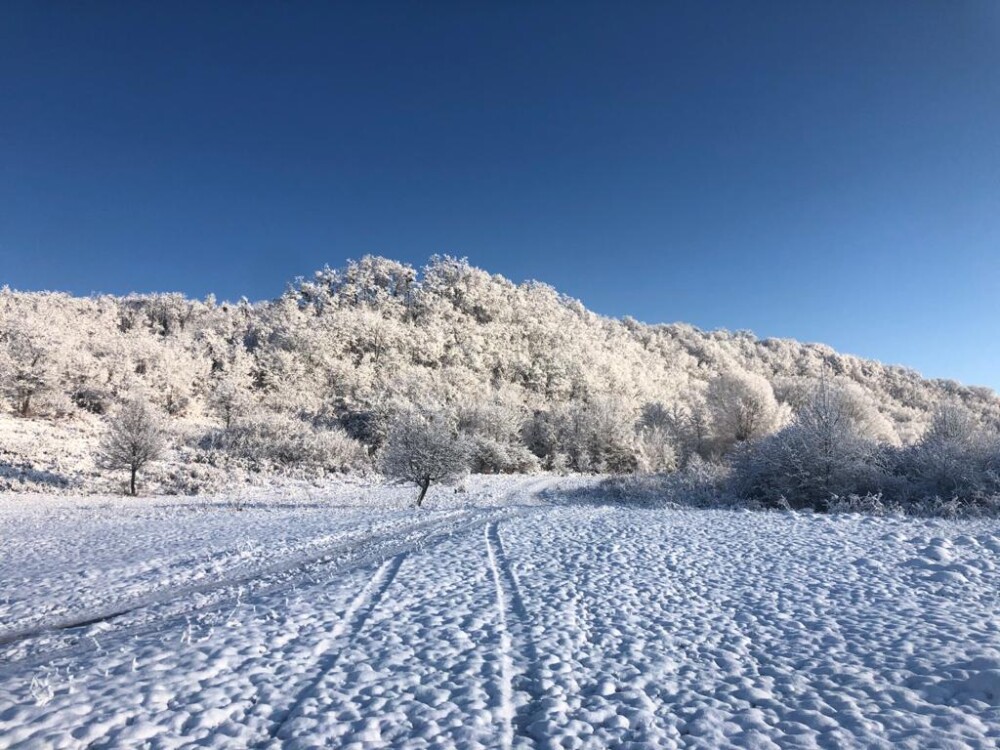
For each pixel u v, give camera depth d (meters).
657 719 3.92
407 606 6.72
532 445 50.62
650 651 5.27
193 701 4.18
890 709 3.97
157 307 102.44
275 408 53.56
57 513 18.39
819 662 4.88
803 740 3.58
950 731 3.59
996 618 5.85
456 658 5.06
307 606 6.68
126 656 5.16
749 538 11.03
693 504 21.48
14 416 41.69
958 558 8.52
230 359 68.56
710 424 42.97
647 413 52.84
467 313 102.38
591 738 3.67
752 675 4.71
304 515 17.05
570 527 13.06
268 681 4.56
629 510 17.33
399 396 51.66
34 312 68.50
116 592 7.88
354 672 4.73
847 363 130.75
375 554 10.12
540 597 7.08
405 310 99.31
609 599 7.01
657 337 139.88
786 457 19.95
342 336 75.81
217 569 9.23
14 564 10.31
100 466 27.05
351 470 35.88
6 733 3.61
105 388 50.66
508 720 3.92
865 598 6.77
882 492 17.53
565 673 4.75
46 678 4.59
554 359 81.88
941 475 17.00
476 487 29.92
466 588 7.53
